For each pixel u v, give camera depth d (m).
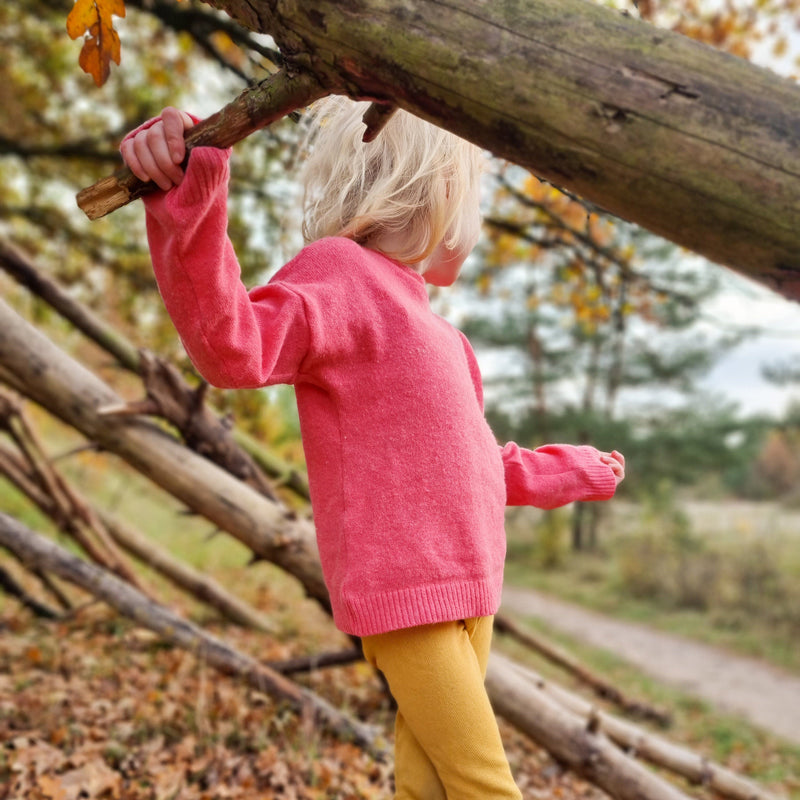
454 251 1.50
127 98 7.09
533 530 22.17
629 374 20.05
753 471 29.77
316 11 0.80
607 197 0.75
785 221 0.69
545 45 0.73
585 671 5.95
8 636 4.12
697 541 15.45
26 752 2.58
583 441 20.94
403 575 1.23
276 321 1.18
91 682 3.49
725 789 3.98
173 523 10.43
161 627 3.62
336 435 1.29
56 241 7.29
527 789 3.55
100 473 9.99
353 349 1.28
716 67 0.71
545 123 0.74
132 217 7.02
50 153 6.39
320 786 2.84
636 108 0.71
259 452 4.12
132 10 5.54
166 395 3.03
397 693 1.29
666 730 6.57
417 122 1.38
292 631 5.77
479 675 1.30
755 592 12.48
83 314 3.86
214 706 3.30
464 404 1.34
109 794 2.49
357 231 1.41
